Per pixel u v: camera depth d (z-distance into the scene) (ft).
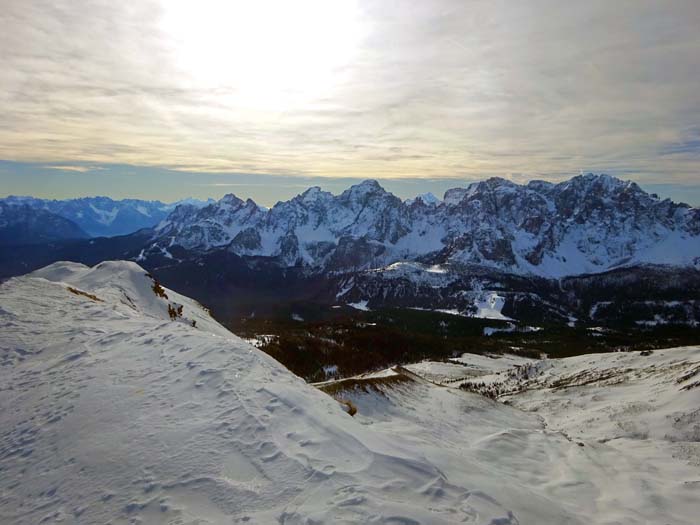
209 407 48.57
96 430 46.19
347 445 41.32
